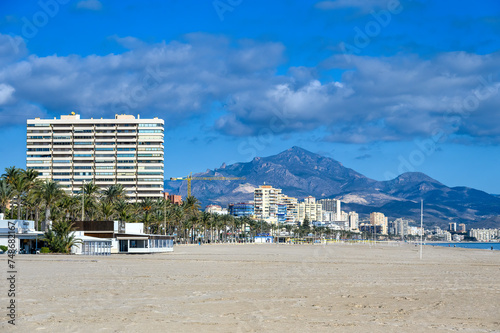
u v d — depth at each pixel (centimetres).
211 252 12988
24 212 14725
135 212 18425
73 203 13675
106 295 3422
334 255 11606
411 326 2386
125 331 2220
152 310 2797
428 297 3453
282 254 11788
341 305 3039
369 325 2397
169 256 9862
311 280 4647
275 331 2234
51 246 9825
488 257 12350
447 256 12425
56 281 4322
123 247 11938
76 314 2647
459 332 2262
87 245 10569
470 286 4256
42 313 2670
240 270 5862
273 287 3997
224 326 2341
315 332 2222
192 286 4025
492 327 2386
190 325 2359
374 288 4003
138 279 4591
